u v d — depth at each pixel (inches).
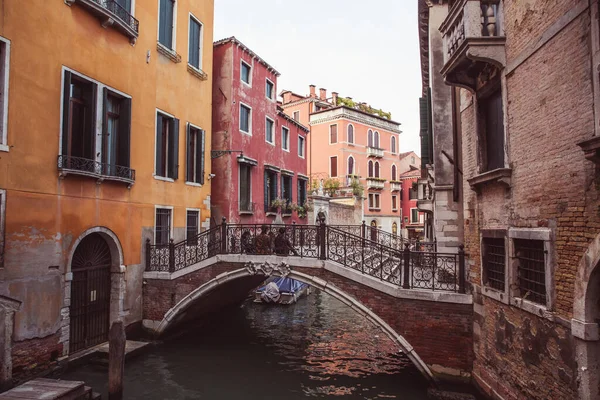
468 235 304.0
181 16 481.1
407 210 1489.9
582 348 175.5
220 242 390.6
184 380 325.1
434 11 423.2
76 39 332.5
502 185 245.9
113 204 370.6
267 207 716.7
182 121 478.9
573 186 182.4
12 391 227.1
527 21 218.5
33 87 295.1
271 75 748.0
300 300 698.8
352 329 502.6
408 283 315.6
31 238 291.6
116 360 258.5
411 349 307.7
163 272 402.6
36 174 296.4
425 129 522.3
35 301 293.0
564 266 189.2
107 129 365.4
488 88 264.7
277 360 381.1
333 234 354.6
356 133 1333.7
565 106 187.9
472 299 293.4
